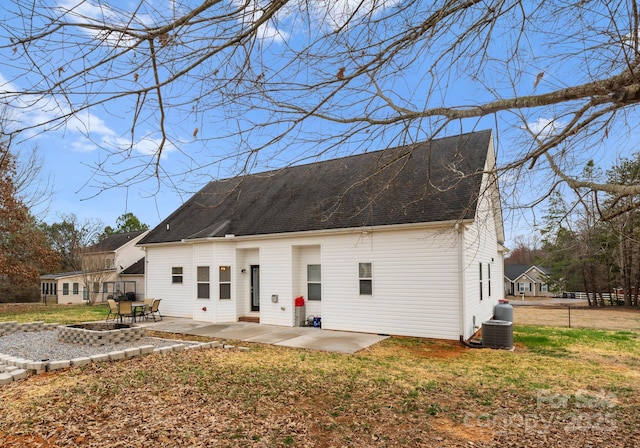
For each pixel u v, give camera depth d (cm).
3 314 1869
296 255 1433
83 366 774
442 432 492
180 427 495
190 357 891
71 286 3178
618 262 2658
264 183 1806
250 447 445
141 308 1695
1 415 527
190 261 1683
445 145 1325
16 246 2266
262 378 721
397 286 1208
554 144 355
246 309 1580
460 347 1052
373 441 466
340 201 481
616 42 286
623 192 331
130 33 234
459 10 310
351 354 967
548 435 484
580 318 2150
